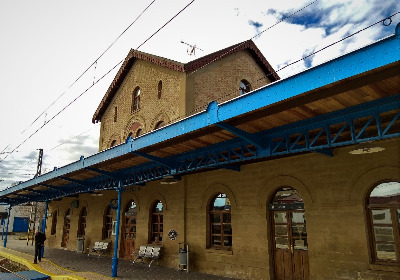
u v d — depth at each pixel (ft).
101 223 58.29
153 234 46.73
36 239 49.01
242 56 57.26
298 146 24.31
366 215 25.45
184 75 46.70
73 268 42.63
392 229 24.32
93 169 40.19
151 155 32.50
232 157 32.73
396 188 24.66
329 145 20.48
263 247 31.73
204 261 37.22
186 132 24.41
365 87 16.11
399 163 23.89
